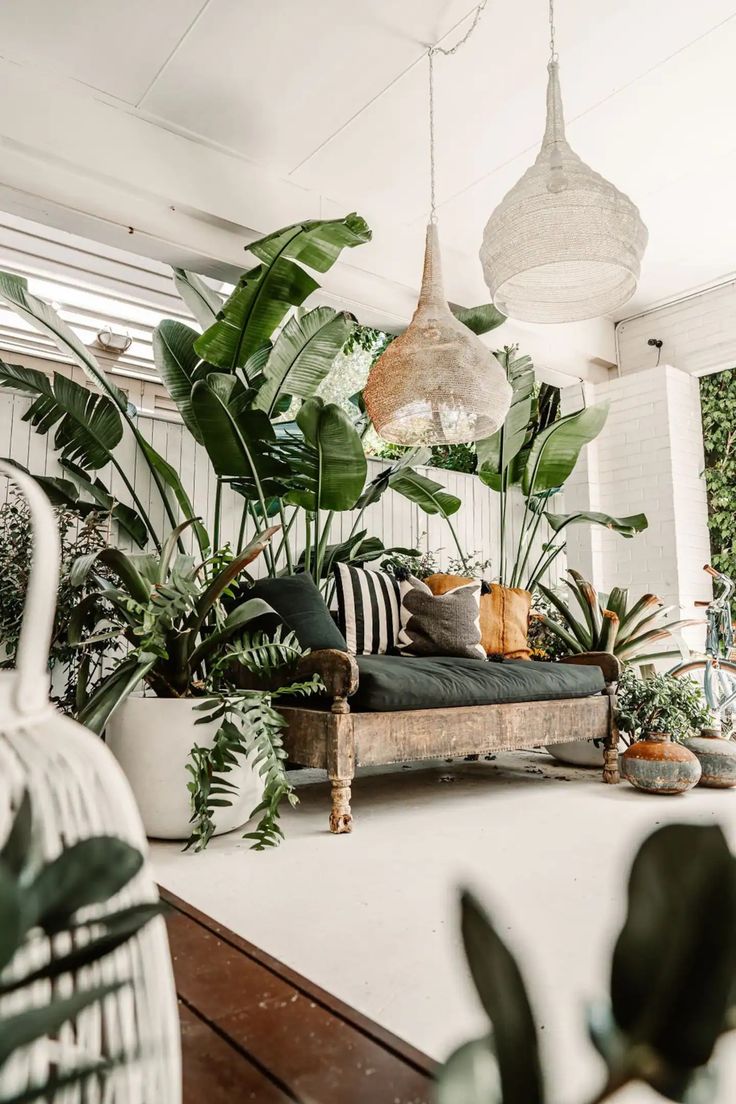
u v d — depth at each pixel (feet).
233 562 7.89
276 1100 1.95
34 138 10.72
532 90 11.27
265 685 9.53
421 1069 2.09
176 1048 1.66
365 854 7.18
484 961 0.78
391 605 12.40
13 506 11.30
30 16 9.83
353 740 8.29
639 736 11.69
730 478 17.70
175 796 7.66
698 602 15.06
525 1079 0.73
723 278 17.22
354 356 22.57
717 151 12.79
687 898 0.70
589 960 4.60
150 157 11.83
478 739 9.57
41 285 17.13
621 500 18.33
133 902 1.57
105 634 8.02
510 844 7.54
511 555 19.12
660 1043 0.69
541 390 21.89
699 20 10.09
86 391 11.71
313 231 10.34
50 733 1.53
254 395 11.50
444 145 12.47
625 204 8.49
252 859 7.01
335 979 4.37
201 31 10.12
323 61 10.67
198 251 12.62
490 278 9.18
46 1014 0.85
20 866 1.01
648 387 18.02
